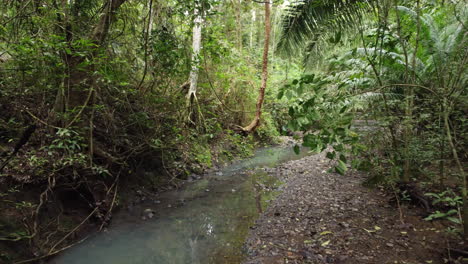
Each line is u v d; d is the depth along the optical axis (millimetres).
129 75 4961
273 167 8500
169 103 5734
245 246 3615
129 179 5508
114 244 3734
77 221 3949
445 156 3945
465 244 2854
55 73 3703
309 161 8977
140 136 5262
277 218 4453
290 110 2521
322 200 5016
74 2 4227
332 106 2662
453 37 3863
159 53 4594
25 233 3094
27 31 3711
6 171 3441
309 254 3197
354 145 2744
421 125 4527
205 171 7578
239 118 10109
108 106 4547
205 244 3734
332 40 3236
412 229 3471
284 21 5406
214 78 8570
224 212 4898
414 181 4602
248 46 15703
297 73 14344
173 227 4293
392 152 4191
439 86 3762
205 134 7035
